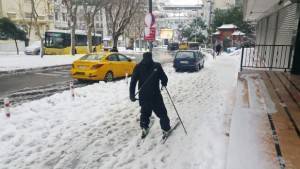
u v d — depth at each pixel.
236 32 42.94
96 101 8.24
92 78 11.97
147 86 5.09
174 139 5.17
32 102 8.02
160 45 90.44
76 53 33.78
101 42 39.12
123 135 5.46
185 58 16.95
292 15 11.12
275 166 2.93
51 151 4.71
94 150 4.76
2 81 12.69
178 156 4.45
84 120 6.34
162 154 4.56
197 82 12.27
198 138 5.12
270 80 8.45
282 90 6.90
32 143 5.02
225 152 4.42
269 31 18.95
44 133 5.49
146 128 5.30
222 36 47.25
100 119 6.43
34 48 32.31
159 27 108.38
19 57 25.19
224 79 13.34
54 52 32.31
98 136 5.39
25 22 41.44
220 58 30.31
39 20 47.56
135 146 4.91
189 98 8.73
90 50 27.36
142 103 5.17
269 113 4.88
